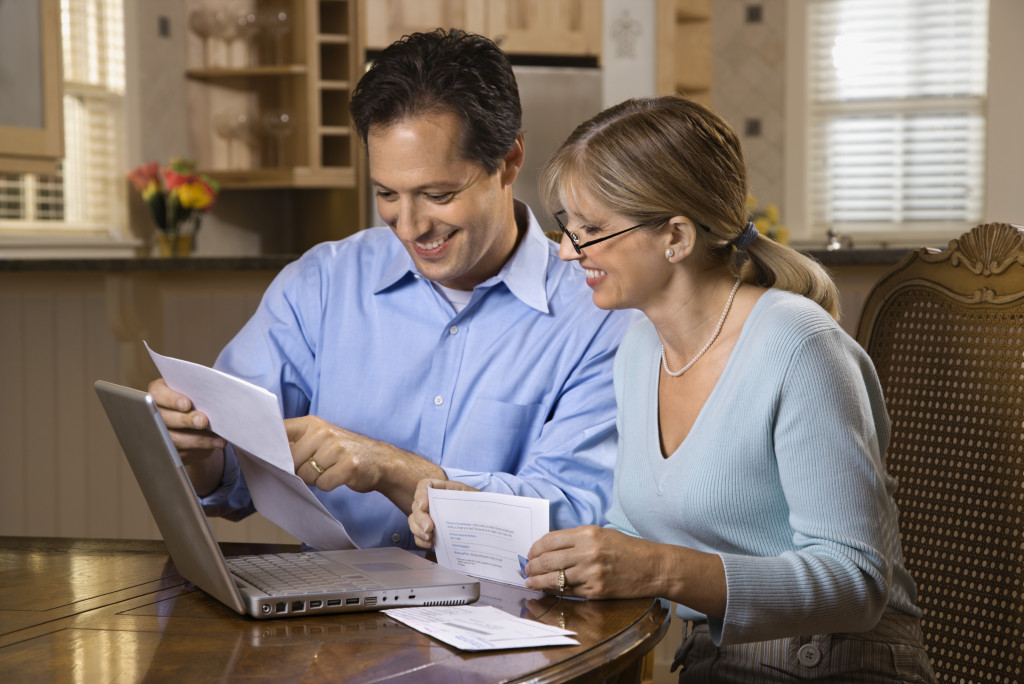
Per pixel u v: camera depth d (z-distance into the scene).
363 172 4.67
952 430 1.43
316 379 1.65
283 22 4.55
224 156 4.91
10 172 3.02
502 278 1.55
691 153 1.20
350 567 1.15
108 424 3.04
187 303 2.94
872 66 5.70
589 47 4.76
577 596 1.10
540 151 4.64
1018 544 1.32
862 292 2.66
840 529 1.14
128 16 4.55
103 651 0.94
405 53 1.35
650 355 1.36
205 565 1.06
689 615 1.36
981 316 1.41
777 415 1.18
